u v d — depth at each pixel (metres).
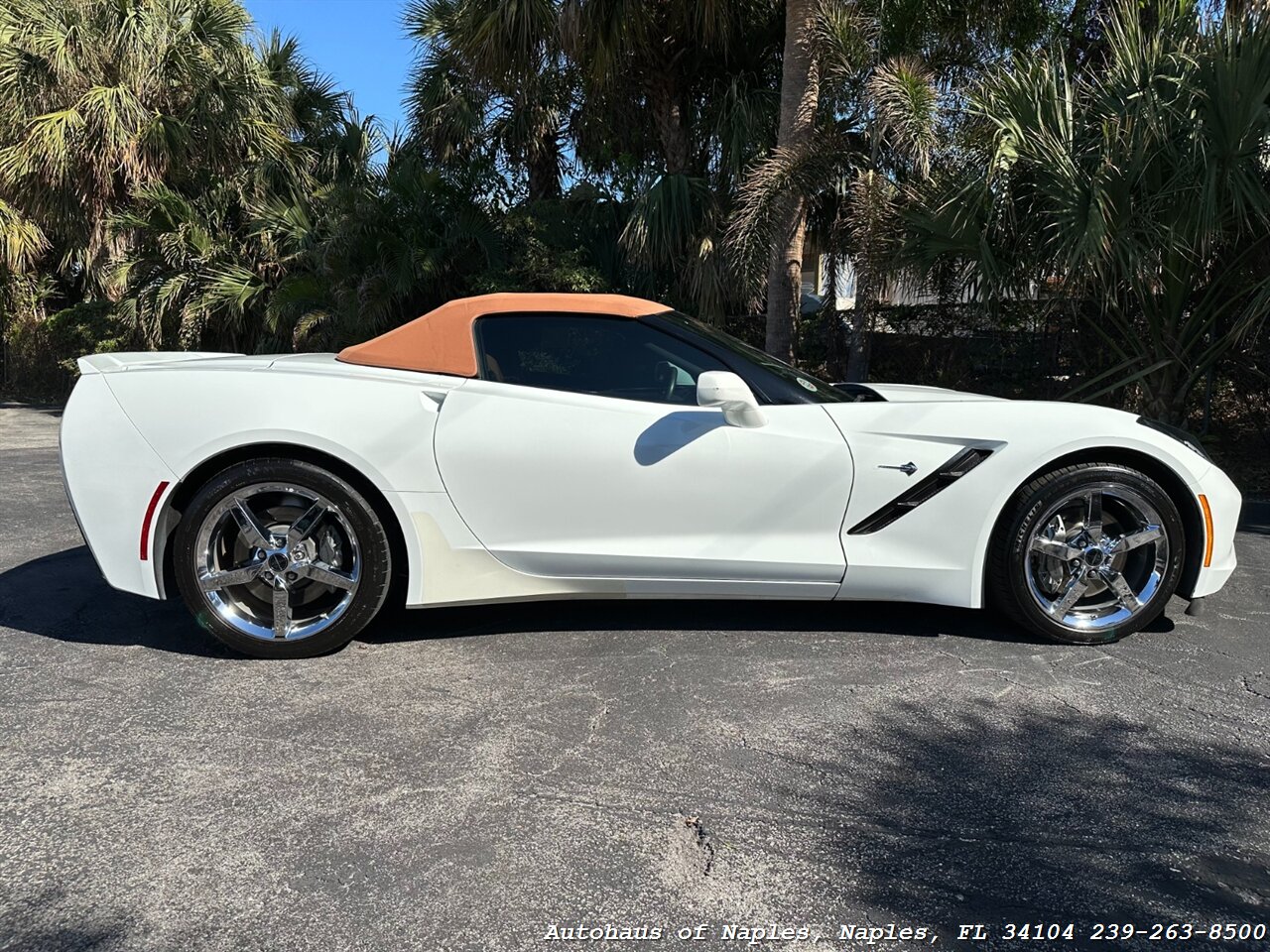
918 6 7.78
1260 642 3.50
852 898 1.95
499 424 3.26
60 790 2.37
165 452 3.21
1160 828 2.22
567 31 9.26
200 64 13.18
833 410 3.37
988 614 3.80
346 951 1.78
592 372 3.40
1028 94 6.25
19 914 1.88
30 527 5.41
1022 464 3.31
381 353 3.42
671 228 9.38
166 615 3.78
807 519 3.32
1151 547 3.44
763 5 9.74
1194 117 5.64
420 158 12.59
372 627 3.65
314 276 10.98
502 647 3.41
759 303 9.96
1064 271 6.26
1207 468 3.43
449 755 2.57
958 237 6.55
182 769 2.49
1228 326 7.03
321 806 2.30
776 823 2.24
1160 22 6.36
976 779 2.45
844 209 8.59
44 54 12.63
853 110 8.24
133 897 1.94
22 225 13.95
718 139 10.24
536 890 1.98
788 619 3.73
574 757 2.56
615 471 3.27
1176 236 5.90
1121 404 7.83
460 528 3.29
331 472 3.26
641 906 1.92
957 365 8.89
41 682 3.07
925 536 3.34
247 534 3.23
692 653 3.35
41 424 11.55
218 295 12.21
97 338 14.41
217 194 13.27
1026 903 1.94
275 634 3.25
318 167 14.02
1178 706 2.91
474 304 3.44
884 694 2.99
